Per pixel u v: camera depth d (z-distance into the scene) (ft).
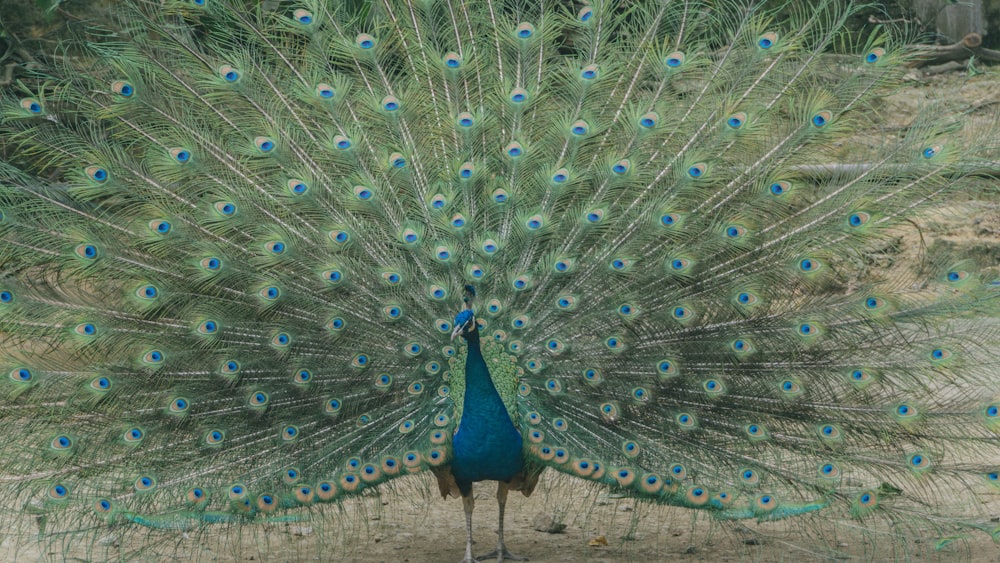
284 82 19.20
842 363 17.35
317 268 17.22
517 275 17.52
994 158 17.33
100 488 17.06
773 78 18.15
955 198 17.94
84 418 17.16
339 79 18.58
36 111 18.24
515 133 18.03
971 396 17.29
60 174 21.24
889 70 17.71
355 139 17.98
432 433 17.07
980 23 49.39
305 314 17.58
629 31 19.89
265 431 17.48
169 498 16.99
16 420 17.02
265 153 17.87
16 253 17.30
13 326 17.07
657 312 17.44
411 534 20.49
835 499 17.01
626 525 20.83
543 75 19.19
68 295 17.48
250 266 17.37
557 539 20.06
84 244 17.15
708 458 17.47
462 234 17.51
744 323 17.44
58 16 33.96
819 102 17.53
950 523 16.97
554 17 19.85
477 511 22.07
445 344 17.78
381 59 19.39
